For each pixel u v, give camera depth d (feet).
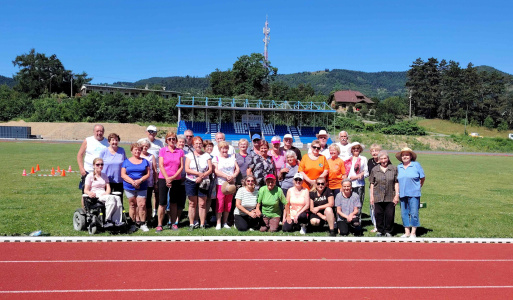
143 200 30.55
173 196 30.53
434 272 22.98
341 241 29.37
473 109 332.60
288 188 32.50
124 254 24.72
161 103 238.68
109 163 30.58
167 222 33.65
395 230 33.40
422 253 26.73
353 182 32.91
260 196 31.24
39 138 184.14
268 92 308.19
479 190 59.31
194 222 32.19
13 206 37.91
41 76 324.39
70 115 224.53
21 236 27.50
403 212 31.19
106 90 310.45
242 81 306.96
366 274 22.30
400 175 30.96
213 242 28.04
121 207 29.40
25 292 18.76
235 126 188.44
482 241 30.01
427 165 104.53
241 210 31.37
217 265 23.07
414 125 228.43
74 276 20.88
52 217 33.78
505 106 326.44
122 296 18.51
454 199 50.14
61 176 61.98
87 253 24.73
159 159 30.30
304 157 32.35
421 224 35.88
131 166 30.30
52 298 18.17
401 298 19.20
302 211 30.96
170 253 25.13
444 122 322.34
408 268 23.56
